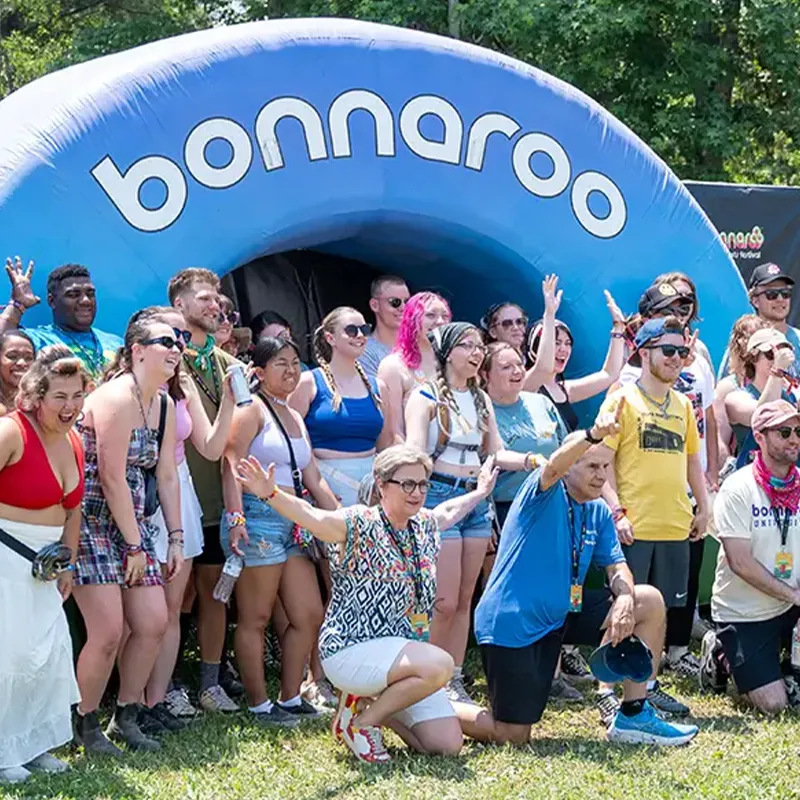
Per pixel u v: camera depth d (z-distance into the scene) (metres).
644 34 16.08
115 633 4.84
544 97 7.11
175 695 5.57
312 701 5.67
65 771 4.65
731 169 17.84
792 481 5.82
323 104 6.51
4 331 5.33
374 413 5.81
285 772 4.76
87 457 4.84
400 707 4.83
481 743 5.17
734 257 9.51
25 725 4.57
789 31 15.86
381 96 6.66
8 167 5.80
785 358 6.37
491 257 7.09
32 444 4.49
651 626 5.25
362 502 5.11
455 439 5.62
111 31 18.41
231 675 6.08
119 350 5.01
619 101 16.38
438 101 6.80
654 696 5.68
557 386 6.62
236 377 5.24
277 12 17.94
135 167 6.01
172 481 5.11
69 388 4.46
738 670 5.78
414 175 6.73
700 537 6.07
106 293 5.89
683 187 7.55
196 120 6.18
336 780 4.67
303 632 5.53
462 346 5.61
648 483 5.80
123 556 4.89
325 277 8.12
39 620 4.55
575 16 15.09
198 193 6.16
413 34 6.87
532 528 5.08
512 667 5.05
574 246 7.14
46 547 4.55
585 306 7.19
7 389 4.97
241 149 6.28
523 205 7.02
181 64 6.21
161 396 5.06
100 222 5.91
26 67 21.72
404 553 4.93
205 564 5.64
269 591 5.46
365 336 5.84
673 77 15.93
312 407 5.74
